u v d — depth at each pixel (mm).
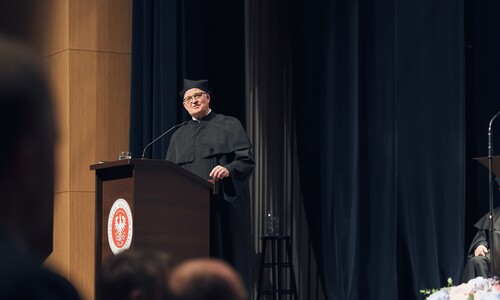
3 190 818
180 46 7812
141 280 1300
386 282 8070
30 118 826
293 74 8445
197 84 6777
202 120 6793
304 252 8484
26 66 829
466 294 4000
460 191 8461
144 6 7859
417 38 8469
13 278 784
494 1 9039
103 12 8031
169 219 5379
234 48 8016
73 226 7762
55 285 803
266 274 8297
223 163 6652
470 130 9156
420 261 8344
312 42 8305
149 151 7754
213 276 1190
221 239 6664
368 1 8328
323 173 8180
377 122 8234
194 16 7852
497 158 5957
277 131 8523
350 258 8062
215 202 6496
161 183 5352
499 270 7266
